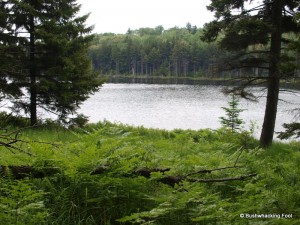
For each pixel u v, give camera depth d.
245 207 4.14
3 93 17.34
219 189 5.38
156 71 158.75
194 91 74.88
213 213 3.78
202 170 4.99
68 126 18.92
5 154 5.57
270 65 15.43
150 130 18.83
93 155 4.54
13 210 3.43
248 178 5.62
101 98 58.72
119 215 3.99
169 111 42.94
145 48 167.50
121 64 167.50
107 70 171.50
